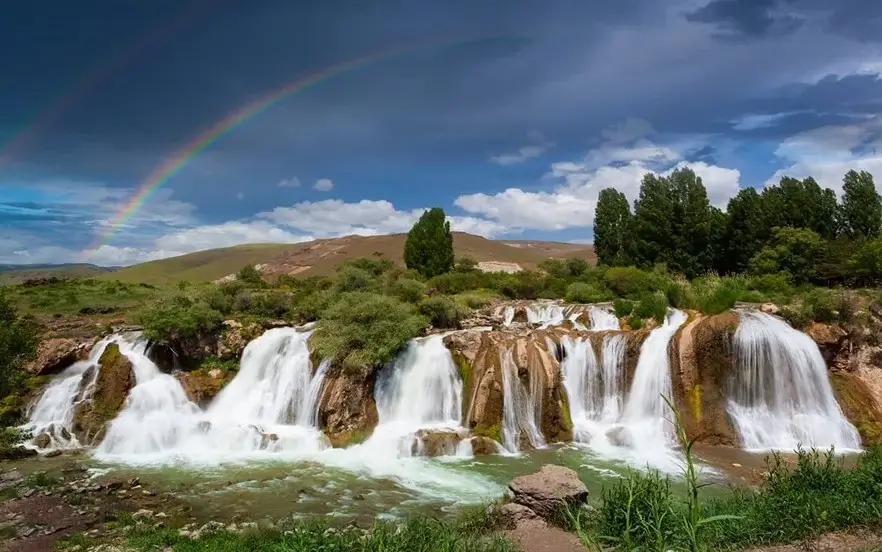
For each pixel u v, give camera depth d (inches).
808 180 2503.7
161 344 1321.4
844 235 2341.3
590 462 974.4
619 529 494.3
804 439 1081.4
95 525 695.7
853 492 514.0
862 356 1223.5
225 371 1320.1
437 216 2832.2
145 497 805.9
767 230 2406.5
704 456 1000.2
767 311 1316.4
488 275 2452.0
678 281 1943.9
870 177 2508.6
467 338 1243.8
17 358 1101.1
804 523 470.6
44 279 2368.4
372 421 1160.2
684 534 412.2
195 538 644.7
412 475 917.2
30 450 1020.5
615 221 2925.7
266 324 1461.6
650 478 530.3
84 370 1243.8
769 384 1144.8
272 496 816.3
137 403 1178.0
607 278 2139.5
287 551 483.8
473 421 1109.7
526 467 957.2
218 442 1075.9
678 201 2581.2
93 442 1081.4
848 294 1371.8
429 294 1891.0
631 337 1232.2
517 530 576.4
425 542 494.0
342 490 844.6
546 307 1704.0
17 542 643.5
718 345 1164.5
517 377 1150.3
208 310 1397.6
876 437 1075.9
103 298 1980.8
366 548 467.2
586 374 1227.2
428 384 1207.6
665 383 1160.2
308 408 1203.9
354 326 1262.3
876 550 412.2
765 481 684.1
